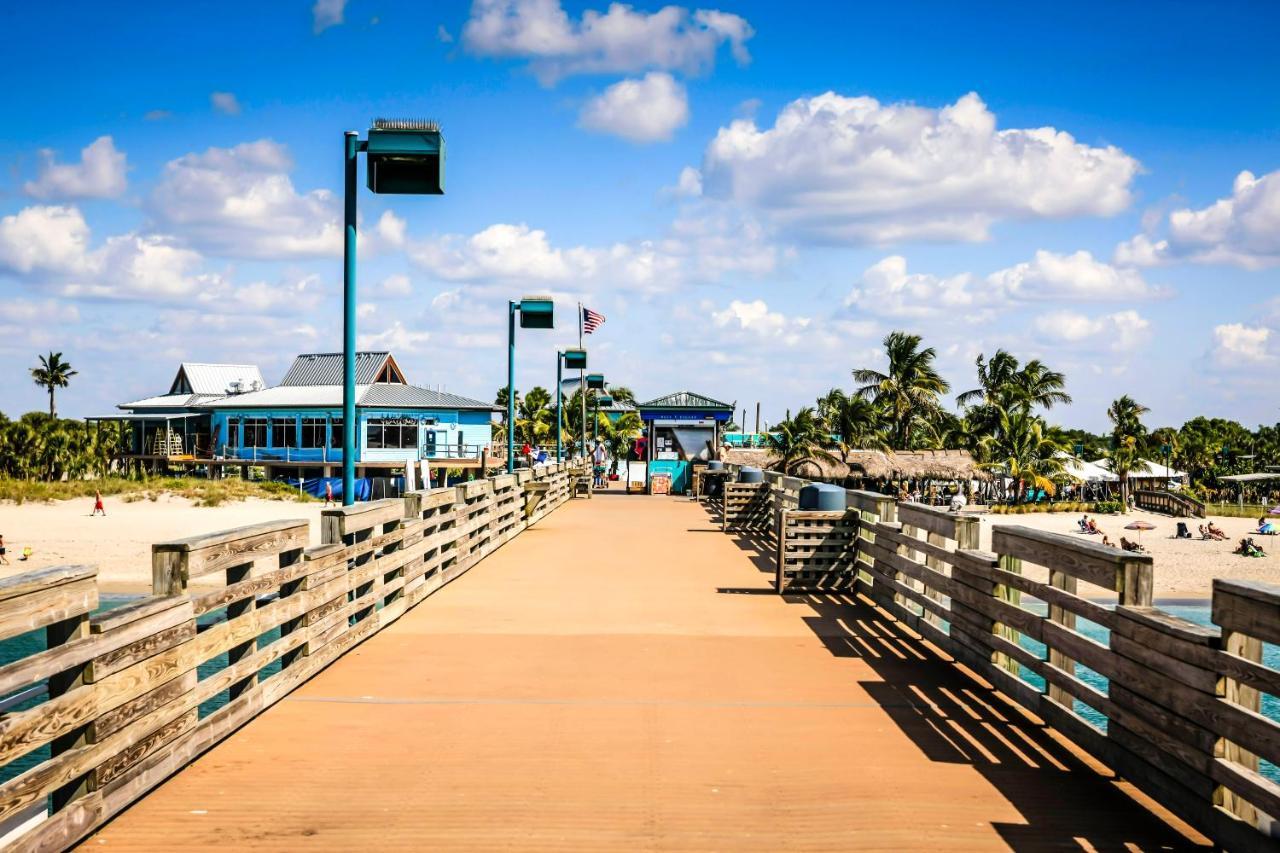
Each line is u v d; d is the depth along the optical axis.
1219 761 3.71
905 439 65.00
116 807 4.05
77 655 3.71
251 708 5.52
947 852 3.86
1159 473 66.12
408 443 51.06
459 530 11.26
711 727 5.51
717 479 25.36
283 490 42.84
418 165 8.30
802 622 8.65
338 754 5.00
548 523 18.94
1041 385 66.50
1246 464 89.75
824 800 4.40
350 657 7.20
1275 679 3.33
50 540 28.64
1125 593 4.47
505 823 4.13
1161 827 4.11
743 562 12.79
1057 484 58.78
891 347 64.69
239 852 3.82
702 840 3.97
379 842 3.93
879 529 9.30
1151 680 4.21
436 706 5.90
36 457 51.31
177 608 4.56
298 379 58.38
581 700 6.06
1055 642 5.27
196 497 39.66
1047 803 4.37
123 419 59.97
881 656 7.30
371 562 7.91
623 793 4.48
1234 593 3.62
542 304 19.86
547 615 8.91
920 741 5.26
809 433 52.16
